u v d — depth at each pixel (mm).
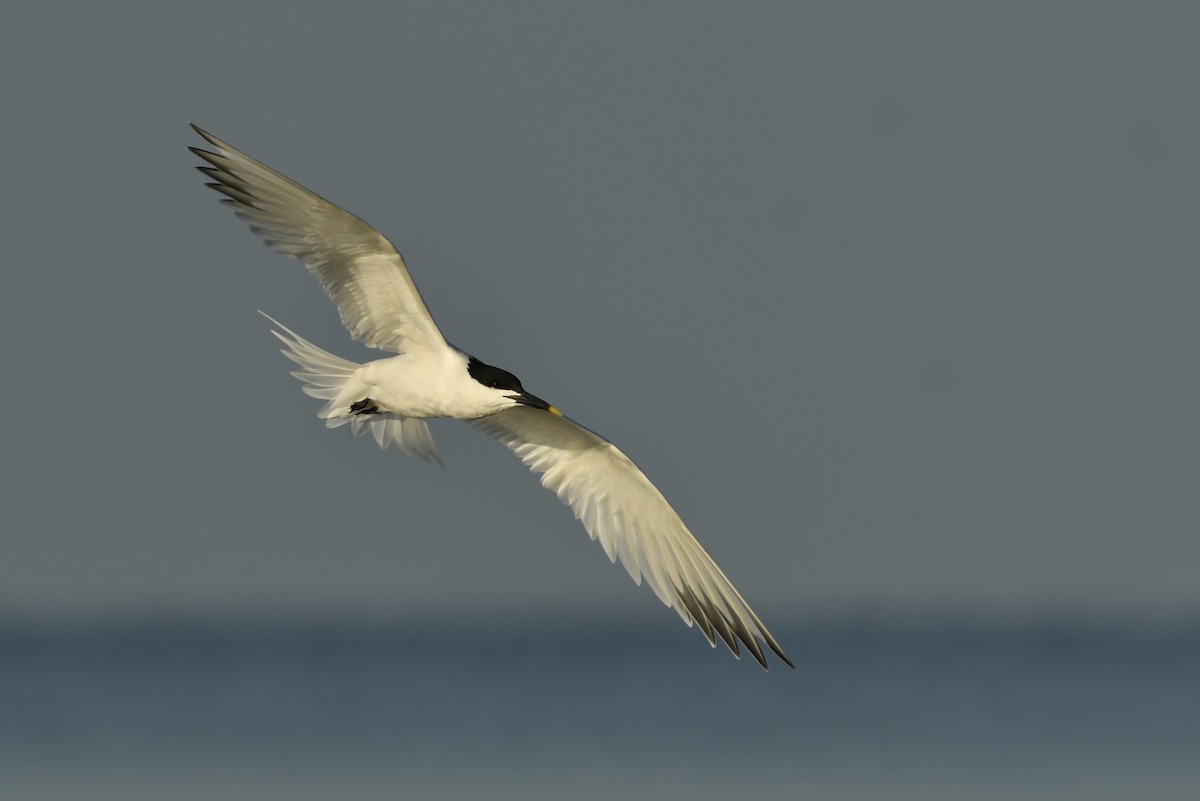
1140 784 26438
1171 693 39750
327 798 25500
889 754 29688
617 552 12852
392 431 13320
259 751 29812
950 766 28312
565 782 26859
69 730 32469
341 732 32531
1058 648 56875
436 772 27672
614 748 30438
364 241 12016
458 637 69688
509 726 33688
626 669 48906
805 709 36938
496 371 12578
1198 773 27312
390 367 12523
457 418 12648
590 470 12930
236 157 11758
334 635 72125
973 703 38031
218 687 42312
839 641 63469
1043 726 33406
